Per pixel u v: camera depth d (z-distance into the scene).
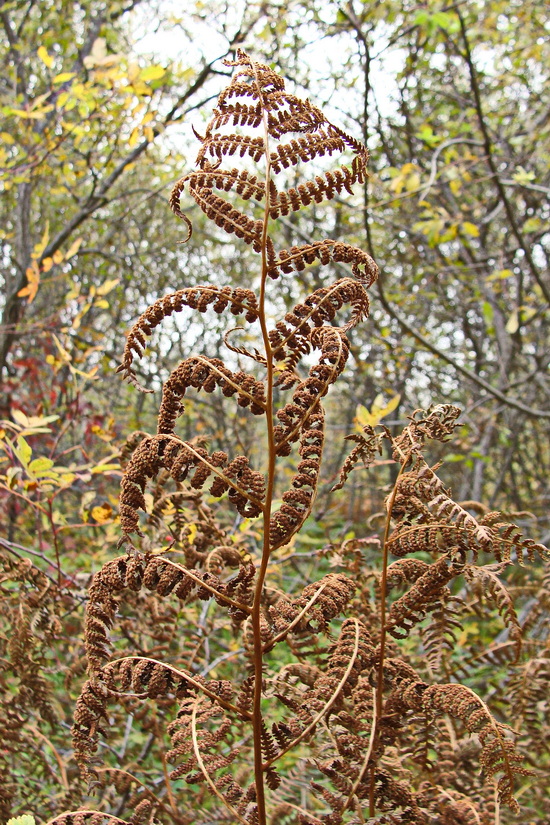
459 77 6.14
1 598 1.77
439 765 1.29
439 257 6.52
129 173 6.81
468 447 5.54
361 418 1.99
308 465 0.92
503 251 5.31
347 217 5.76
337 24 4.56
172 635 1.67
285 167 0.94
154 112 3.65
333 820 0.97
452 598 1.30
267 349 0.90
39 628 1.70
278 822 1.15
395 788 1.03
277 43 4.88
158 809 1.30
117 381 5.98
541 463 7.59
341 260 0.94
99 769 1.25
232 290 0.91
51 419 2.07
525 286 6.71
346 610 1.35
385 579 1.03
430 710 1.04
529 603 2.42
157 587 0.96
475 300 6.41
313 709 1.02
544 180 5.92
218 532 1.66
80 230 6.46
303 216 5.86
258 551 2.28
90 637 0.98
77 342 4.09
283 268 0.92
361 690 1.03
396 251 6.50
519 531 0.95
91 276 6.63
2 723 1.65
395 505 1.09
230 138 0.95
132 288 7.01
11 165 4.01
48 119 4.88
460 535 0.98
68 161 5.32
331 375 0.90
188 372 0.91
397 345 5.93
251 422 6.29
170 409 0.94
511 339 5.86
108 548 3.12
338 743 0.99
